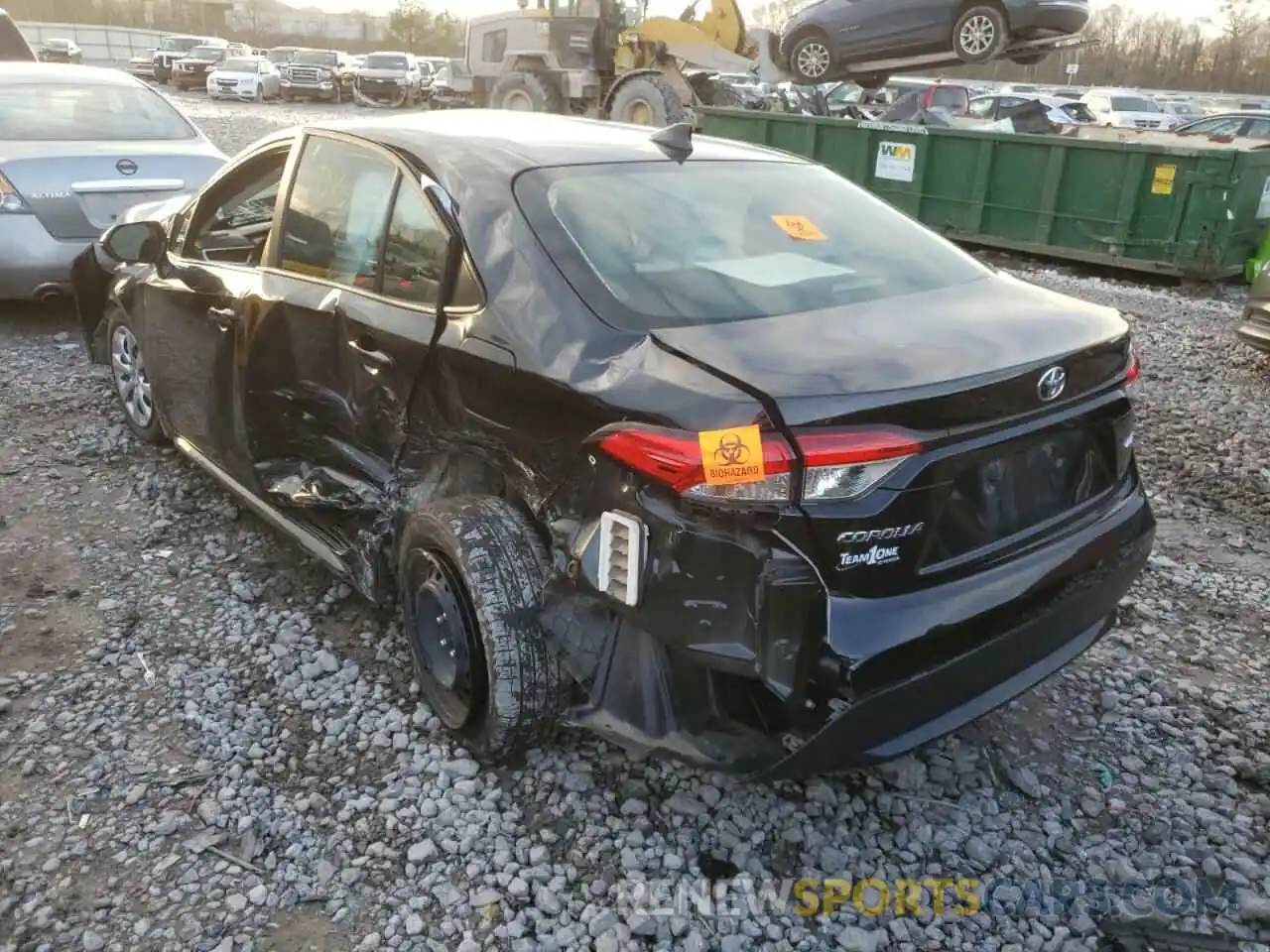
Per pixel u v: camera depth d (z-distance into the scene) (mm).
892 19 13906
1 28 13805
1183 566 4602
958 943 2590
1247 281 10602
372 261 3498
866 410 2367
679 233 3135
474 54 19766
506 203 3096
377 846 2836
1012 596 2650
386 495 3447
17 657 3682
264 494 4180
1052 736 3367
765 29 17625
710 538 2420
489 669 2922
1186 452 5988
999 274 3457
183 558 4422
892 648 2434
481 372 2951
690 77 16859
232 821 2930
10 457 5375
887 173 12320
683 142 3619
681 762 2645
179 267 4590
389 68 34656
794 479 2346
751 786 3066
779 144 13297
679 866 2777
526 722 2943
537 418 2795
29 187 6988
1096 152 10602
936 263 3377
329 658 3668
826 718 2422
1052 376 2668
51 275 7102
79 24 72500
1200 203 10078
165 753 3209
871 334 2699
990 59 13336
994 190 11516
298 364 3793
